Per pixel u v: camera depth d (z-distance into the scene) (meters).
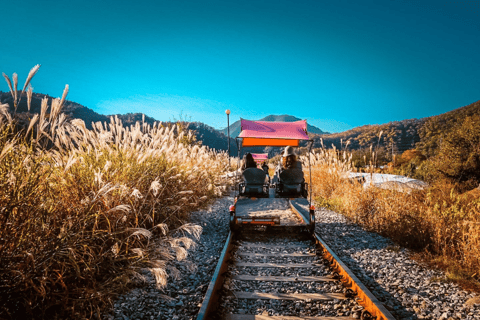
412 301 3.91
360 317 3.46
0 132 3.02
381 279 4.65
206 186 11.02
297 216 8.41
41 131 3.28
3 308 2.83
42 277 3.06
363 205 8.41
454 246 5.57
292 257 5.77
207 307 3.43
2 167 3.05
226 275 4.70
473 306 3.71
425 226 6.39
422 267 5.14
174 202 6.80
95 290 3.31
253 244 6.76
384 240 6.93
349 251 6.09
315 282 4.54
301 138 7.42
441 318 3.48
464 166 10.88
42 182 3.37
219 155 18.62
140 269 4.41
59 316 3.09
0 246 2.84
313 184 13.77
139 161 5.75
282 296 4.04
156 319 3.39
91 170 4.66
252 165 9.47
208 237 7.17
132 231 4.51
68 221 3.50
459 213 6.25
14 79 2.95
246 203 8.42
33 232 3.15
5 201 2.93
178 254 3.78
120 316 3.38
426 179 12.82
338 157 13.36
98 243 4.12
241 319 3.47
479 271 4.58
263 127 7.61
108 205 4.28
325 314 3.58
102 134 5.50
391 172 16.81
